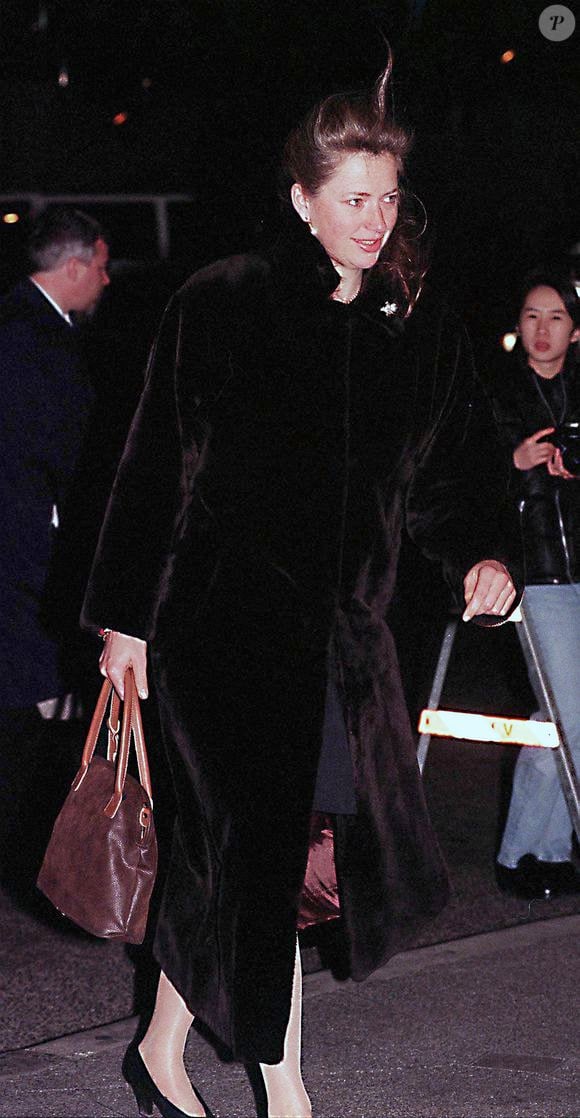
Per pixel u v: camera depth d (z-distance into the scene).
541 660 4.58
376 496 3.07
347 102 2.99
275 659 3.00
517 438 4.91
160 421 3.05
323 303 3.01
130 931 3.10
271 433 2.99
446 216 12.35
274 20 11.29
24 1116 3.44
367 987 4.19
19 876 5.36
